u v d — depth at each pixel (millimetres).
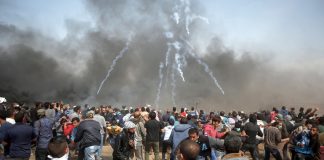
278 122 11867
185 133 8719
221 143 7320
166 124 14977
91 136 9039
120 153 8766
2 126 7484
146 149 11750
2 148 7066
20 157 7398
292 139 10672
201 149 7316
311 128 9805
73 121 11789
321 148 9430
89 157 8984
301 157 10102
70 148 11844
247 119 16547
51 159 4719
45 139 9336
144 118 13180
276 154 11453
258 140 13641
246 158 4664
